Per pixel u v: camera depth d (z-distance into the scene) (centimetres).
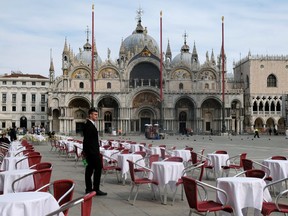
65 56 10506
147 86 10344
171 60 11781
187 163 2420
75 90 10044
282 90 11156
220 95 10556
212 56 11238
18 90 13038
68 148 3372
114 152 2378
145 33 12125
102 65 10412
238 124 10888
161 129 7738
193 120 10662
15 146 3089
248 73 11244
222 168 2077
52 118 10094
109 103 10538
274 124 11062
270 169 1695
